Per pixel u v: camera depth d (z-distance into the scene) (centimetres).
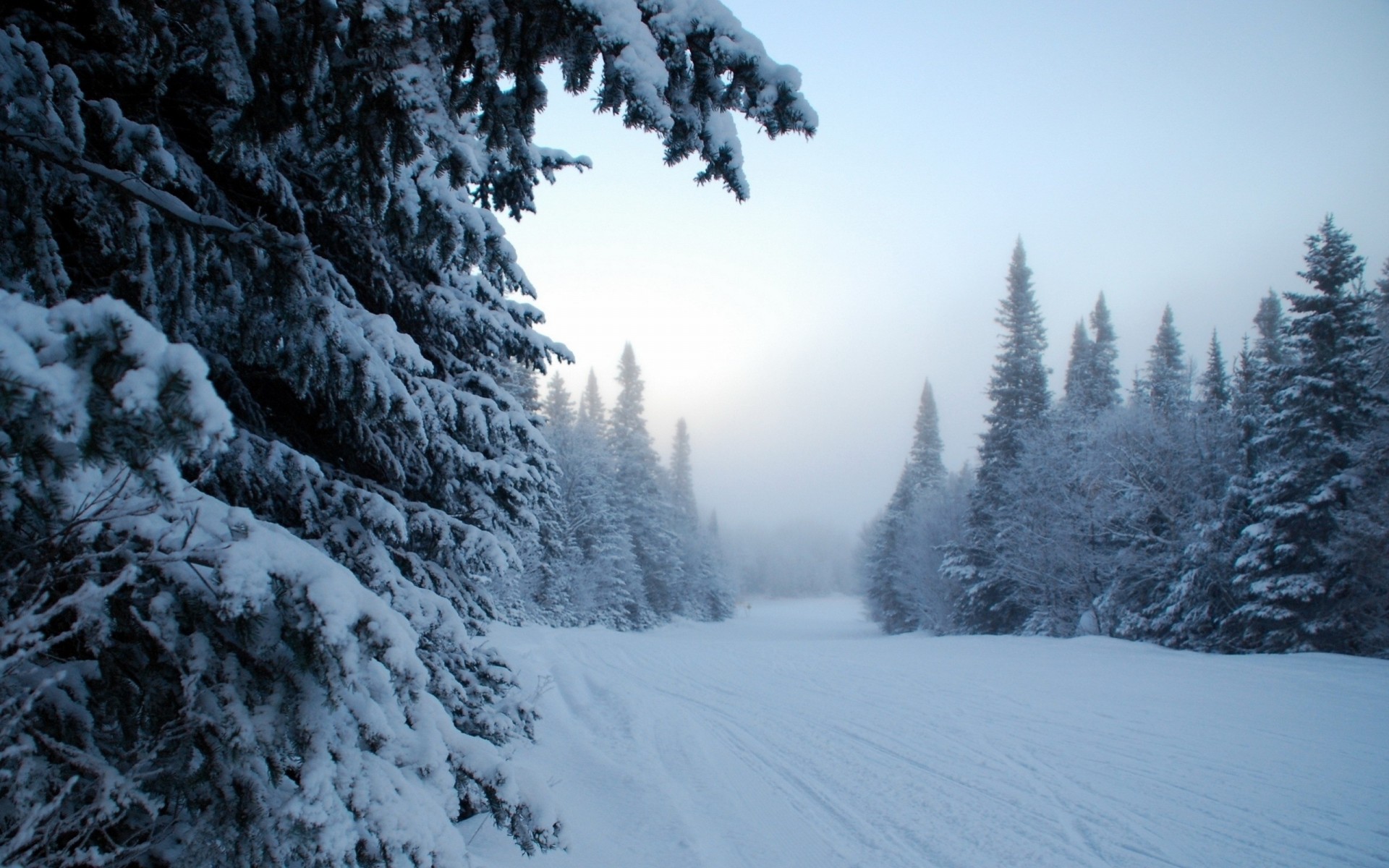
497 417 498
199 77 326
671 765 703
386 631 211
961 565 3447
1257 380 2267
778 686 1267
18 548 177
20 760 178
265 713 204
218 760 197
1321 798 617
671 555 4769
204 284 281
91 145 278
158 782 202
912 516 4275
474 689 466
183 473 312
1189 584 2167
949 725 930
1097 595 2620
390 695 245
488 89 285
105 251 264
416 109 254
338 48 259
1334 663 1393
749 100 271
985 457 3475
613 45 250
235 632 200
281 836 196
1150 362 3766
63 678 186
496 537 511
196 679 194
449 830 232
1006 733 875
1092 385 3919
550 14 256
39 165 246
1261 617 1925
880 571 4512
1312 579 1852
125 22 253
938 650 1959
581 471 3556
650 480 4809
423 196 321
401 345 375
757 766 726
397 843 214
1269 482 2017
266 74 270
